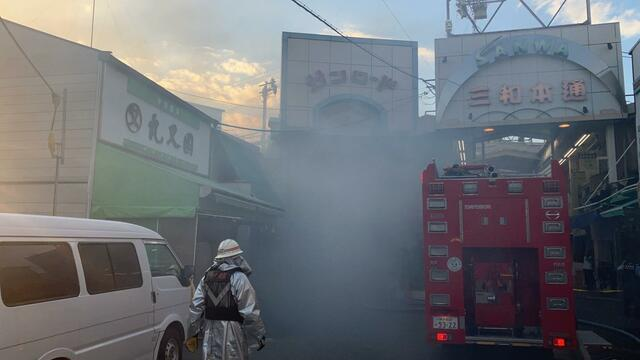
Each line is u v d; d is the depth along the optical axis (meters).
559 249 7.16
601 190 20.81
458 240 7.51
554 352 8.01
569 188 27.61
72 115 12.55
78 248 5.38
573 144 24.25
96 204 12.21
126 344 5.85
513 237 7.35
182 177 11.98
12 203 12.54
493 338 7.25
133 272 6.21
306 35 24.70
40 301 4.71
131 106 13.74
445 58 22.41
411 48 25.30
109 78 12.85
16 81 12.90
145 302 6.31
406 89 25.02
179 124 16.50
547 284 7.12
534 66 21.31
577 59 20.78
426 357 8.09
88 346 5.27
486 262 7.60
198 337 4.63
